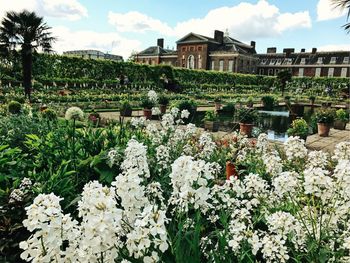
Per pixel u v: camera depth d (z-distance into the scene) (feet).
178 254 5.90
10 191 9.95
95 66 87.20
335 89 146.41
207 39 198.49
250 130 36.70
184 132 18.08
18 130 18.13
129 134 17.40
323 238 7.44
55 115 32.55
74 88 82.69
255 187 8.70
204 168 6.14
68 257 5.36
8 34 61.87
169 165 12.85
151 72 96.12
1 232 8.74
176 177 6.48
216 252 6.92
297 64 200.64
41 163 14.19
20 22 62.18
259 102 93.86
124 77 91.76
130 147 8.07
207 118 40.04
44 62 79.10
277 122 60.64
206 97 94.38
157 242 5.24
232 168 12.80
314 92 144.56
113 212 4.80
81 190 12.75
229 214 8.59
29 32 62.59
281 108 88.79
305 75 198.18
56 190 10.71
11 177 12.09
